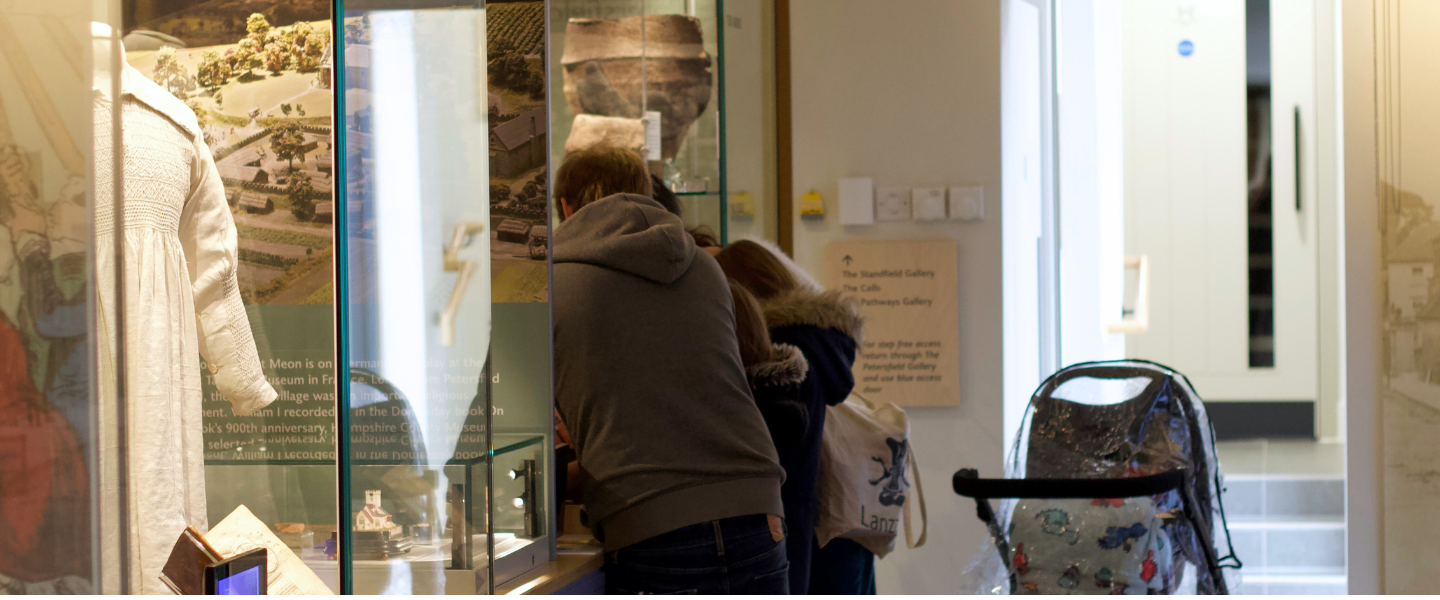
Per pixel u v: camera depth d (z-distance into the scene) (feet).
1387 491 8.61
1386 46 8.54
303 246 3.33
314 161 3.31
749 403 5.70
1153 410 7.28
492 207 5.52
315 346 3.33
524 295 5.52
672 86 9.25
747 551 5.40
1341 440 17.90
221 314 3.35
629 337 5.52
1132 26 18.33
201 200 3.36
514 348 5.55
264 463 3.35
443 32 3.60
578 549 5.77
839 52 11.21
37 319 2.80
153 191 3.27
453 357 3.61
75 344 2.80
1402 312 8.55
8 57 2.76
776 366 6.28
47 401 2.82
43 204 2.78
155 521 3.30
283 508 3.36
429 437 3.53
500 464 5.24
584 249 5.70
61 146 2.77
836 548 7.80
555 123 9.30
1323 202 17.95
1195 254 18.39
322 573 3.34
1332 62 17.74
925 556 11.21
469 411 3.66
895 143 11.14
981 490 6.79
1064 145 12.59
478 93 3.73
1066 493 6.61
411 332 3.50
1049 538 6.81
